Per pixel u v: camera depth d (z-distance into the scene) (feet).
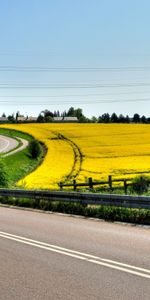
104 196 54.60
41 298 23.13
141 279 26.13
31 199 69.87
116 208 52.65
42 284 25.68
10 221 52.65
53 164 184.03
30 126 367.45
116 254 32.96
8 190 75.41
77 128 336.90
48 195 66.08
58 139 281.13
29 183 129.49
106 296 23.13
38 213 61.05
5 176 115.34
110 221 50.88
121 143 254.88
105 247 35.63
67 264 30.42
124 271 28.02
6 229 46.29
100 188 103.14
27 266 30.12
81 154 216.54
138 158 197.67
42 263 30.89
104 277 26.81
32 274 27.99
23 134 324.80
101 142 260.62
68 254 33.55
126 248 35.01
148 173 149.07
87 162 186.39
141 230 43.91
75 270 28.71
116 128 329.93
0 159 118.42
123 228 45.42
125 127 335.67
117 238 39.45
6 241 39.50
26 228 46.83
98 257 32.17
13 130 349.00
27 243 38.32
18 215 58.85
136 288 24.36
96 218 53.72
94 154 215.10
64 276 27.32
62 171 160.45
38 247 36.55
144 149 229.45
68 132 313.12
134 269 28.40
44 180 136.67
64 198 62.28
